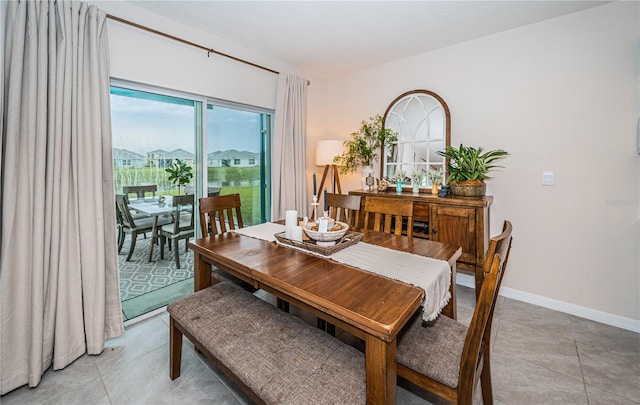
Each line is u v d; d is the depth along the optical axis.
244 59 2.93
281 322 1.39
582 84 2.26
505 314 2.37
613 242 2.20
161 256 2.55
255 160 3.30
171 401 1.50
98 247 1.85
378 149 3.49
